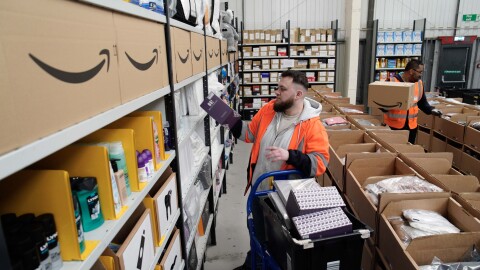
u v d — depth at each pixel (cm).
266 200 166
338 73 864
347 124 378
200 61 232
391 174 264
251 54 780
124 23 100
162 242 134
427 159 252
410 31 764
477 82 845
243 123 235
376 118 415
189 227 202
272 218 151
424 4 816
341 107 485
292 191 144
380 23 829
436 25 828
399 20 827
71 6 70
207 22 264
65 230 74
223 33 480
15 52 53
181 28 174
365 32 847
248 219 184
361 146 297
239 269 244
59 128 66
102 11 85
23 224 66
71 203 73
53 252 71
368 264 205
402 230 179
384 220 181
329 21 831
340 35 838
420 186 213
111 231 87
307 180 169
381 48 774
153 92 128
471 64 838
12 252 61
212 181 284
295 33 771
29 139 57
